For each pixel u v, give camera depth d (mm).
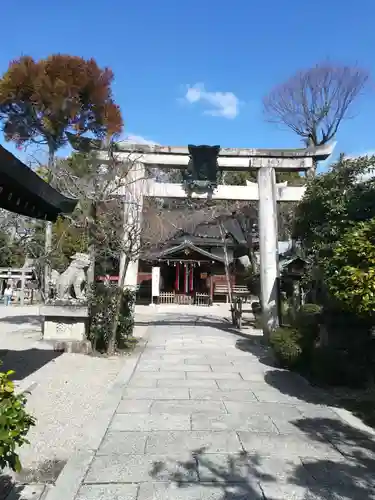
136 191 11508
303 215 8773
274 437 4660
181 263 31250
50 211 6461
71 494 3369
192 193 11875
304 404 5961
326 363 6891
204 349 10703
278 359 8633
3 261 25875
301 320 8625
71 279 9695
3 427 2383
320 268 7234
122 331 10391
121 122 13445
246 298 26781
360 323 6906
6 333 12266
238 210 19094
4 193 5070
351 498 3363
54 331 9656
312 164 11883
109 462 3961
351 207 7238
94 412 5488
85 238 11609
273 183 11953
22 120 12797
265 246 11789
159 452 4207
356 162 7988
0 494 3346
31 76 12047
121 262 11273
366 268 4602
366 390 6652
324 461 4039
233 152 11844
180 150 11789
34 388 6430
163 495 3371
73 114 12586
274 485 3555
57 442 4461
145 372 7941
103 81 12977
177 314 22219
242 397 6301
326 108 23750
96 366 8195
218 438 4605
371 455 4203
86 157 11531
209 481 3611
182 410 5602
